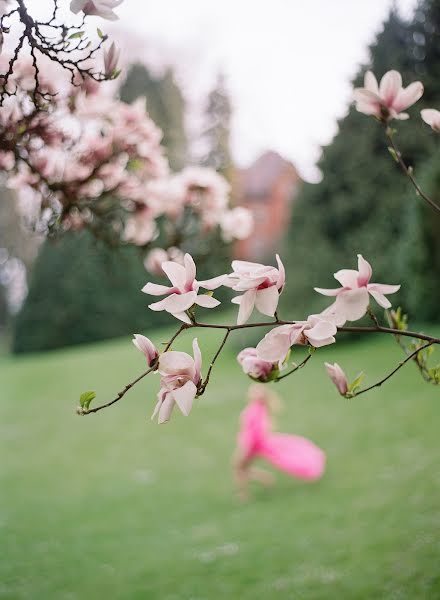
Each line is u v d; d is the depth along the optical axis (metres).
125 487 8.81
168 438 11.12
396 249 13.80
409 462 7.81
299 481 8.21
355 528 6.04
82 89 2.97
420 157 14.27
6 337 32.84
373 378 12.03
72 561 6.17
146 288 1.55
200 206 3.95
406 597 4.25
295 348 14.95
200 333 19.34
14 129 2.92
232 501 7.89
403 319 2.09
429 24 13.75
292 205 15.66
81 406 1.60
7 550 6.57
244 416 8.18
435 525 5.59
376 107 2.11
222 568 5.62
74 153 3.47
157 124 24.86
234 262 1.58
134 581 5.58
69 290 21.84
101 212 3.64
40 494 8.75
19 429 12.71
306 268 15.05
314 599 4.57
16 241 29.17
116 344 20.56
